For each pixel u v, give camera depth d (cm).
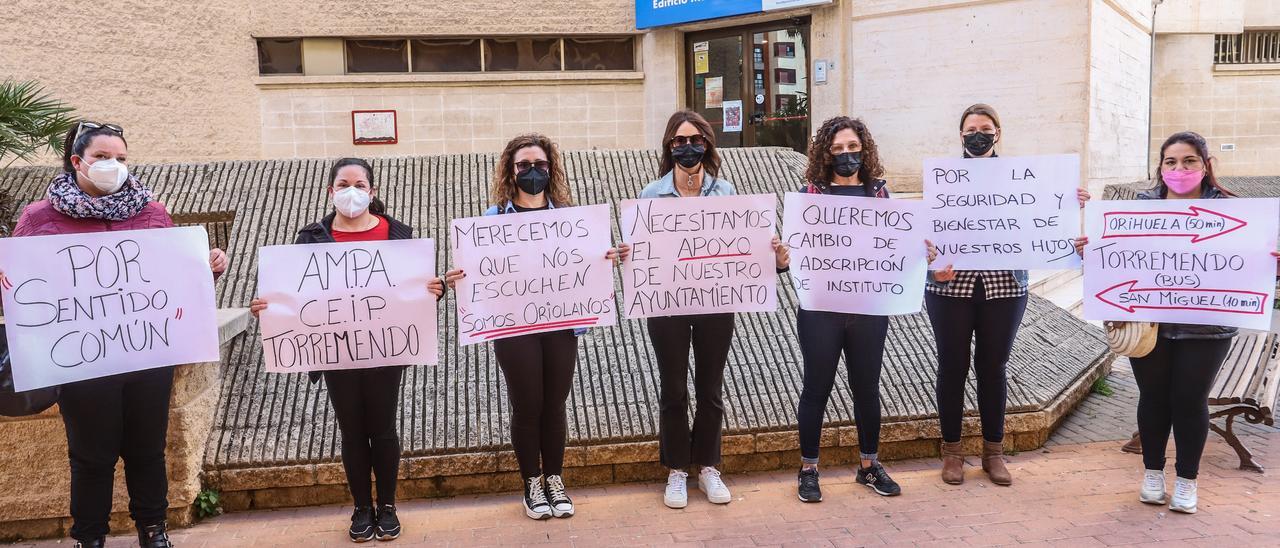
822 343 407
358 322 369
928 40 1088
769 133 1238
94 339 321
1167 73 1523
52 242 316
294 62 1261
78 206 317
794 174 664
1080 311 781
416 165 642
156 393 336
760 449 450
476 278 386
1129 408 558
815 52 1173
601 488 439
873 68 1130
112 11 1152
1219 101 1527
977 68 1061
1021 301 422
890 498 412
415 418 441
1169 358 395
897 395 474
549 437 400
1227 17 1499
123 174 320
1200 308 384
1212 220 382
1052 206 411
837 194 416
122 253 327
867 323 410
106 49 1153
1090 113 1006
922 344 518
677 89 1290
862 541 362
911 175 1119
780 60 1217
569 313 391
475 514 405
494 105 1300
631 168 657
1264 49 1532
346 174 371
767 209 406
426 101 1284
